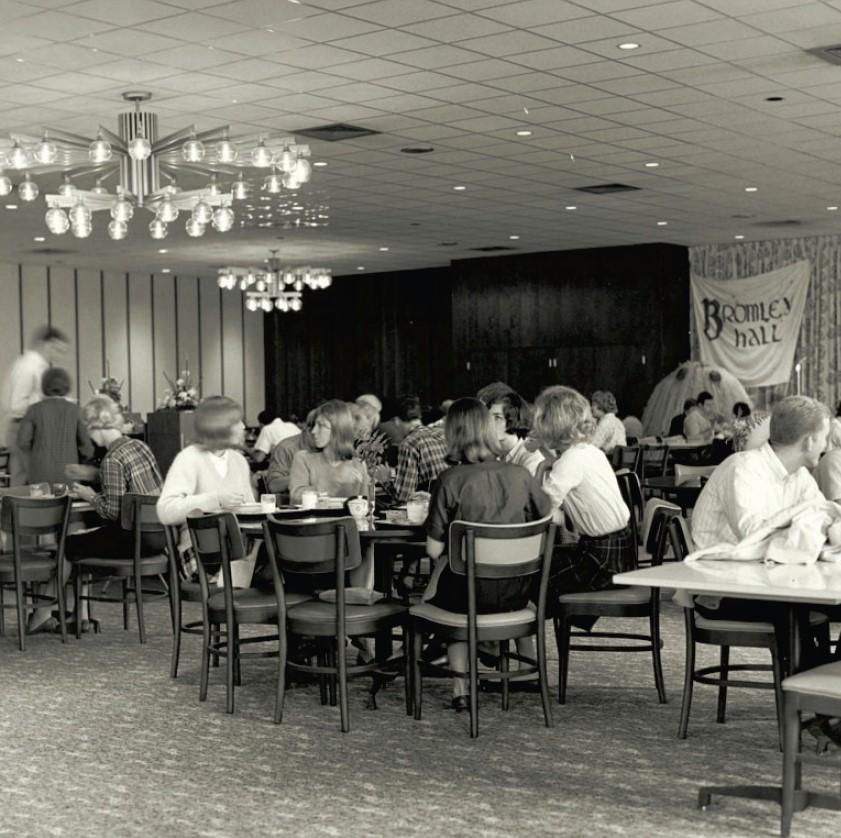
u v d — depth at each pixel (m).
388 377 23.84
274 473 8.66
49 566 7.33
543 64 8.71
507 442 6.81
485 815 4.23
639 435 16.95
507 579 5.30
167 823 4.20
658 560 5.66
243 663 6.80
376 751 5.04
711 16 7.65
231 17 7.51
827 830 4.04
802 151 12.02
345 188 13.64
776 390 19.12
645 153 11.97
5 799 4.49
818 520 4.36
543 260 20.23
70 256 20.16
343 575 5.37
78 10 7.33
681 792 4.46
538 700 5.86
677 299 19.56
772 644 4.92
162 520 6.45
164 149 9.13
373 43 8.14
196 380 24.14
